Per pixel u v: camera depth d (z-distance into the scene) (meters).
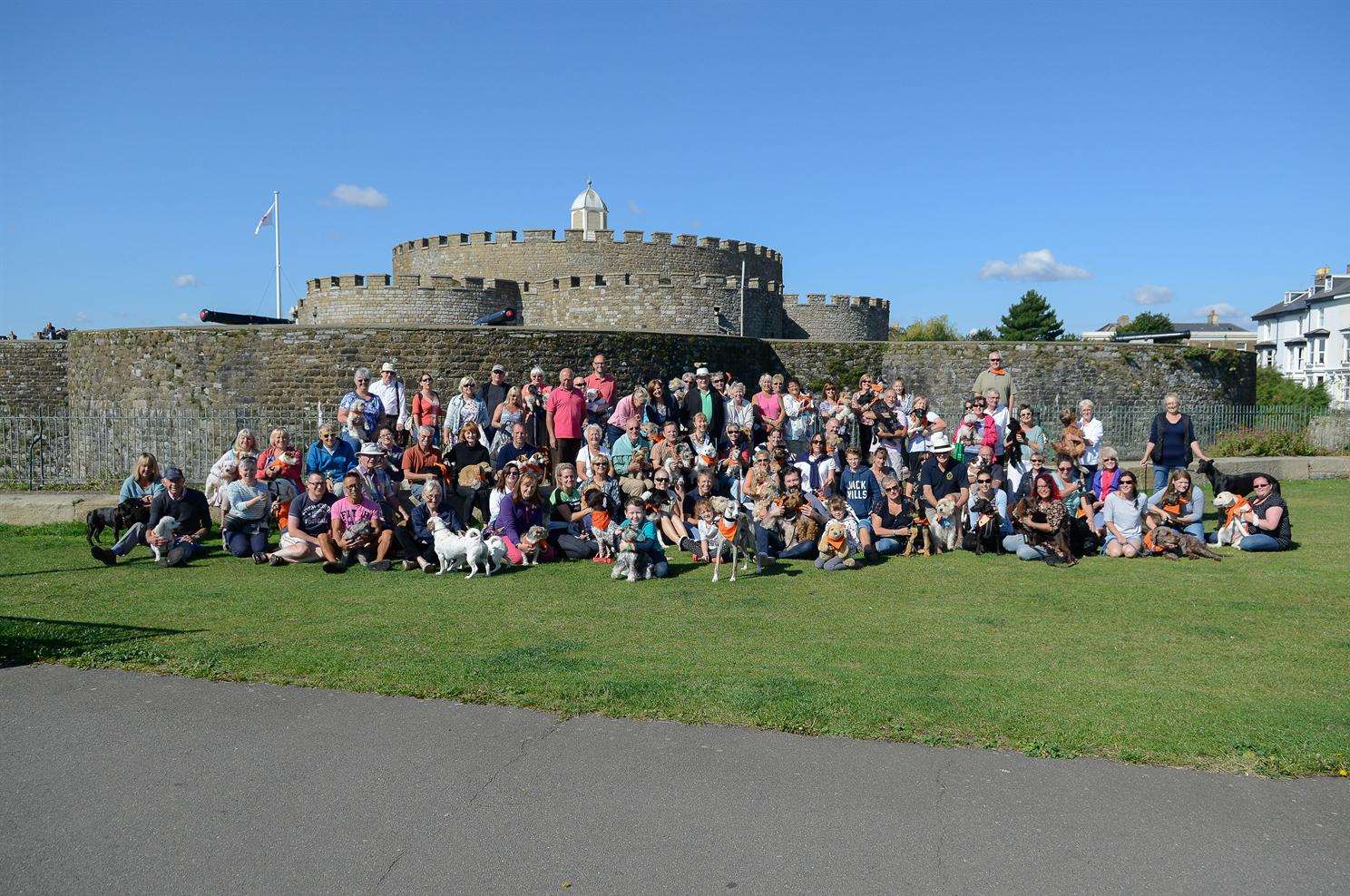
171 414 20.92
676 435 13.04
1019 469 13.41
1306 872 4.26
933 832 4.61
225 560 11.09
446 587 9.64
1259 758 5.29
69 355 31.34
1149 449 13.37
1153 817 4.73
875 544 11.39
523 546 10.79
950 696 6.24
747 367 34.09
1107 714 5.93
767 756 5.41
